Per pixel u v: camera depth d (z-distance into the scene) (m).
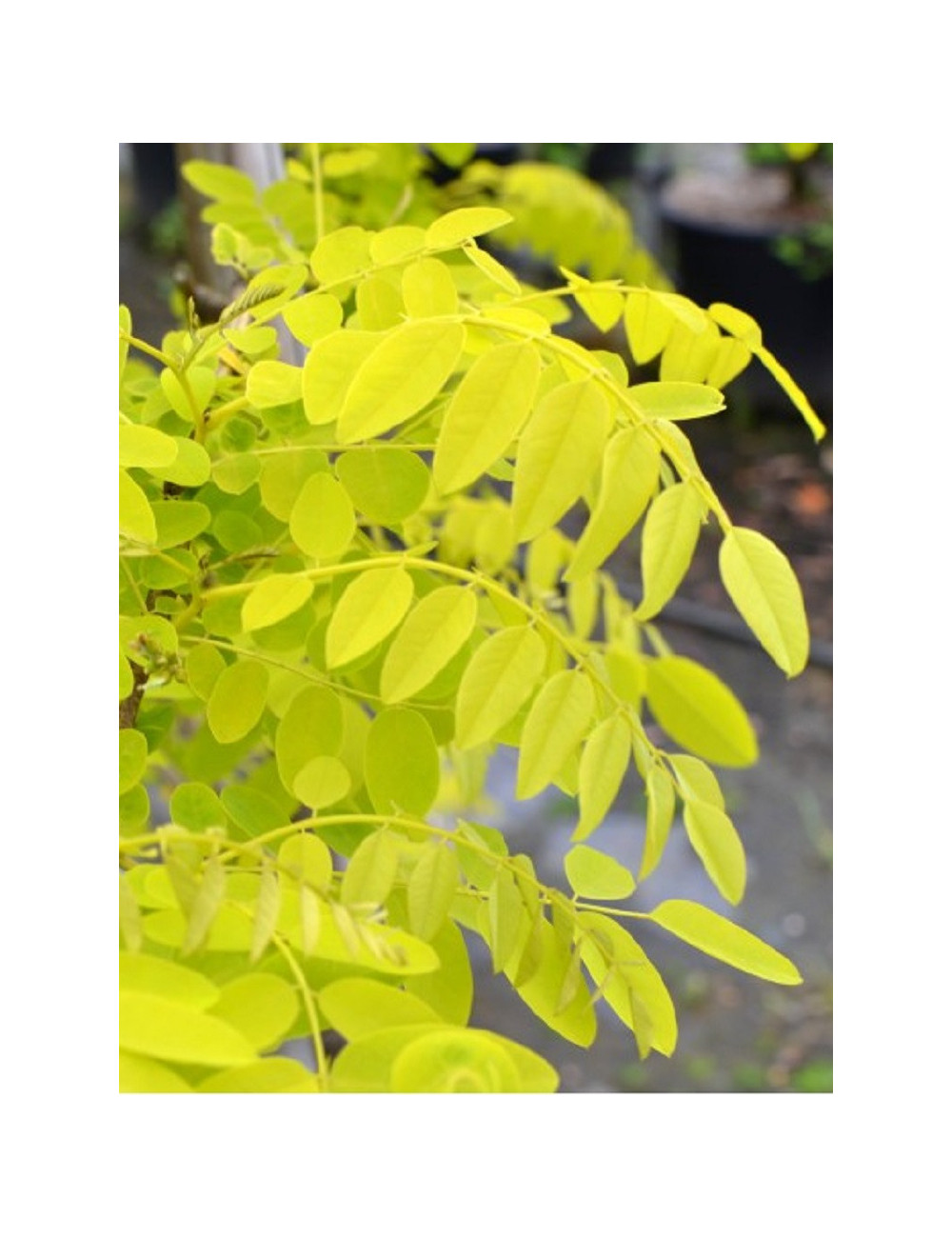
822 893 3.53
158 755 1.12
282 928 0.68
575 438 0.68
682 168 5.25
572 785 0.89
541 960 0.74
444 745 0.86
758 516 4.42
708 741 1.04
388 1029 0.64
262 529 0.91
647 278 2.04
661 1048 0.75
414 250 0.83
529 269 4.17
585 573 0.67
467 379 0.70
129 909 0.64
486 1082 0.62
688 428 4.79
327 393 0.76
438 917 0.73
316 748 0.84
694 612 4.14
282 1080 0.61
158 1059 0.61
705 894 3.44
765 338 4.73
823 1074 3.12
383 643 0.85
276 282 0.88
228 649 0.89
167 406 0.91
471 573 0.74
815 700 4.01
